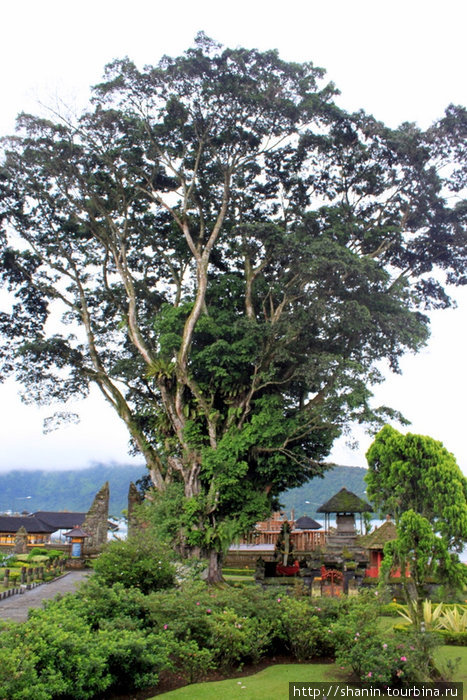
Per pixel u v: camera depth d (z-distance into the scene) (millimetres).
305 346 26172
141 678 8922
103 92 26453
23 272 31062
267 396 24328
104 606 11172
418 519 11891
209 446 24312
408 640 9430
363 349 26094
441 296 28938
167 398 25328
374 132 26078
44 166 27828
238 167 27672
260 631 11156
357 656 9289
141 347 27047
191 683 9602
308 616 11453
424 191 26438
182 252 30359
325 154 27531
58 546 43438
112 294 31578
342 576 19156
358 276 22656
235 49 24797
